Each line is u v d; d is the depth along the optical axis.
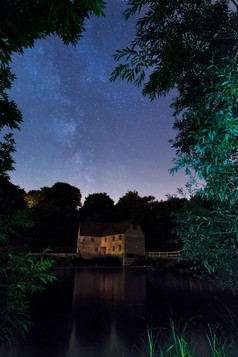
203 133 2.13
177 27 3.08
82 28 1.64
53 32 1.59
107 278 27.39
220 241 2.92
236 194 2.24
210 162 2.13
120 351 7.53
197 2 3.10
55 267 39.03
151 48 3.21
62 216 58.03
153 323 10.67
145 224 58.62
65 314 12.24
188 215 2.92
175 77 3.41
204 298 15.97
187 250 3.11
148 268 41.25
